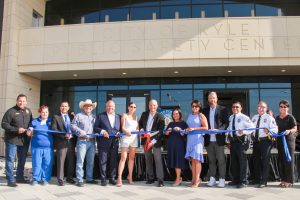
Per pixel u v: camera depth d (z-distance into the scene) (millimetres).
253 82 14289
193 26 12625
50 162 7320
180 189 6672
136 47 12836
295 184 7328
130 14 15320
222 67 12664
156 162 7121
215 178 7512
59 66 13406
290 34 12320
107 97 15055
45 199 5648
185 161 7148
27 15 14742
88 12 15836
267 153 6977
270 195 6051
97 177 8078
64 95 15484
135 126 7461
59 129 7215
